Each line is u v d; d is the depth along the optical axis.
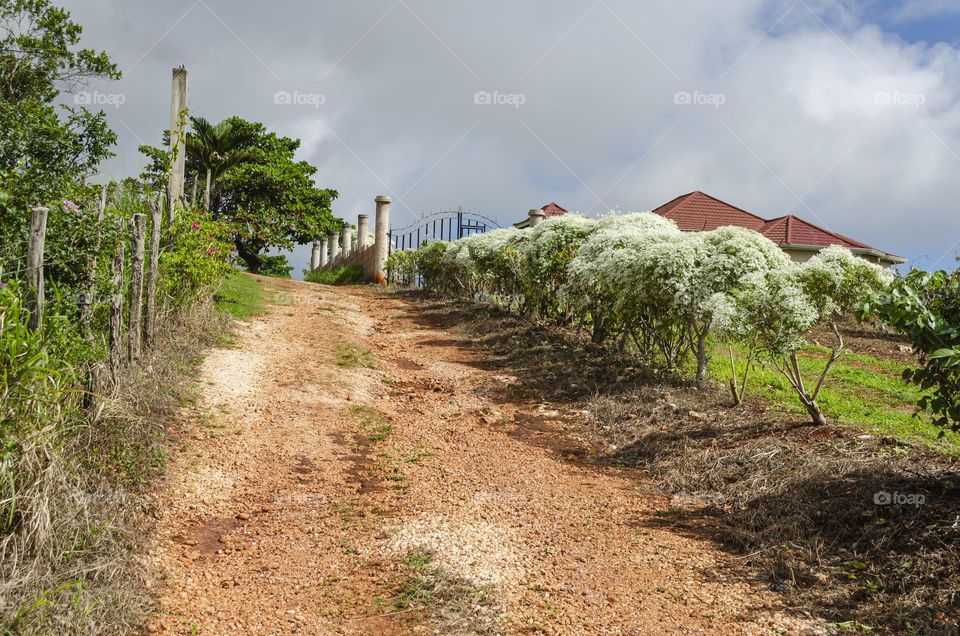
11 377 3.88
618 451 7.08
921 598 3.95
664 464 6.55
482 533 5.05
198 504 5.20
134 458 5.22
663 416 7.81
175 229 9.54
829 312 7.33
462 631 3.73
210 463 5.89
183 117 11.27
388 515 5.33
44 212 4.76
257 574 4.36
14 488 3.71
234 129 32.00
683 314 8.79
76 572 3.71
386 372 10.16
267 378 8.55
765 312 6.85
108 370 5.55
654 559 4.73
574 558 4.72
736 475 6.02
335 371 9.48
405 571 4.42
